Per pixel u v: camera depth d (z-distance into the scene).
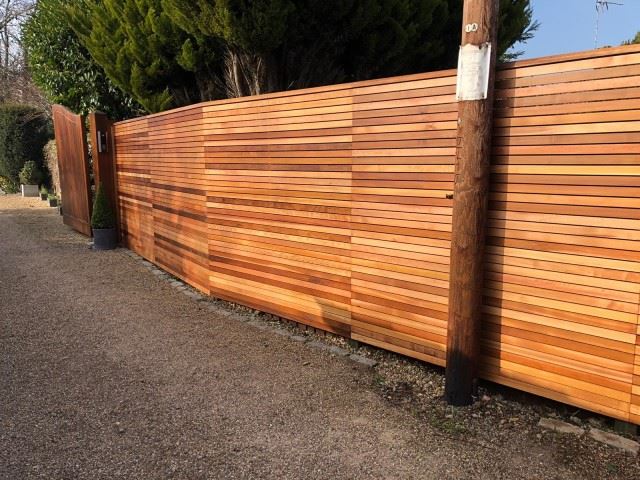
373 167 3.77
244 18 5.50
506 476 2.54
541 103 2.83
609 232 2.69
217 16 5.56
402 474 2.57
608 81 2.60
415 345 3.70
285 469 2.62
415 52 6.93
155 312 5.22
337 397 3.39
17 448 2.77
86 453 2.73
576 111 2.72
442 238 3.43
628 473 2.55
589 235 2.76
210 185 5.32
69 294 5.85
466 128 2.94
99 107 9.84
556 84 2.77
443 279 3.46
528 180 2.94
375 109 3.69
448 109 3.28
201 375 3.73
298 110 4.27
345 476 2.56
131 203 7.99
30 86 18.73
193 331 4.67
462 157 2.98
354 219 3.97
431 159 3.41
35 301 5.55
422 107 3.41
